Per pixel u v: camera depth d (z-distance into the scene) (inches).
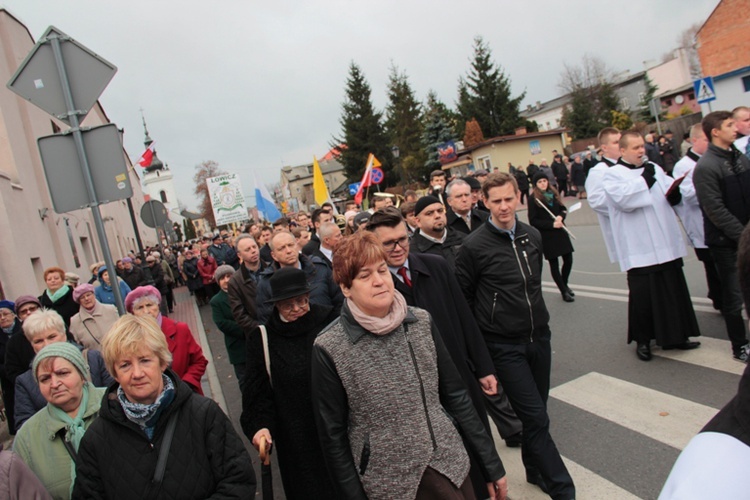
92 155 173.0
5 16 577.0
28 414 134.2
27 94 170.4
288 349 124.5
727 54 1211.2
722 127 186.9
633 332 216.8
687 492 35.3
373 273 92.4
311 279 189.2
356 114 2107.5
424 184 1887.3
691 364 201.3
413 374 93.5
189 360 180.4
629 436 161.9
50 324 142.0
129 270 509.7
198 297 716.0
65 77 170.4
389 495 89.7
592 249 467.5
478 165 1702.8
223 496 91.4
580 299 321.1
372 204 370.3
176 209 3341.5
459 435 97.2
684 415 167.6
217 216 838.5
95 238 808.9
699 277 312.7
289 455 124.6
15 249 429.1
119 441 90.3
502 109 2129.7
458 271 144.2
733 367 191.6
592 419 176.6
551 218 314.0
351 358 92.8
